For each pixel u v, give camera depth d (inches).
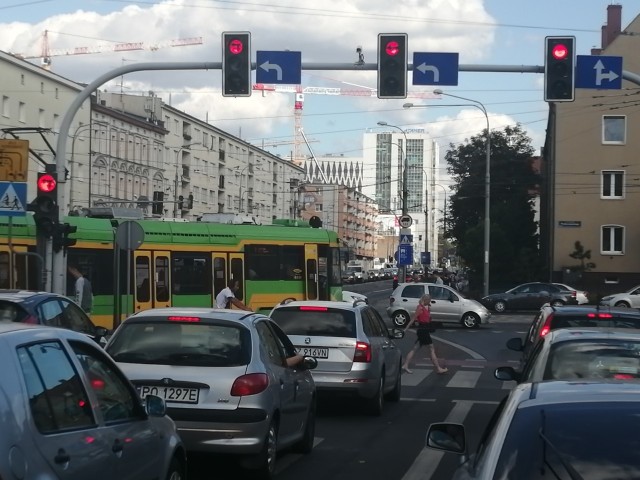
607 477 154.9
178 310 388.8
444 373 852.6
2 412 175.5
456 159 2965.1
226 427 350.6
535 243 2482.8
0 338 189.2
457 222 2908.5
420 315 859.4
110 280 997.8
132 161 2819.9
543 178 2874.0
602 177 2169.0
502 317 1788.9
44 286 767.1
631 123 2158.0
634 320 417.7
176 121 3176.7
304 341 543.5
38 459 181.6
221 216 1198.9
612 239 2171.5
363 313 573.6
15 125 2209.6
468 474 180.7
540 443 163.9
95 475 207.0
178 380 354.3
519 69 768.9
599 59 772.0
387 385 605.0
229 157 3659.0
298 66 772.0
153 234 1046.4
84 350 231.1
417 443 470.9
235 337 369.4
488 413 592.4
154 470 253.3
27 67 2249.0
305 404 427.5
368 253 6756.9
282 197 4303.6
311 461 421.1
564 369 294.7
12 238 898.7
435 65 772.0
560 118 2183.8
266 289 1161.4
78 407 211.9
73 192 2439.7
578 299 1850.4
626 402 172.7
